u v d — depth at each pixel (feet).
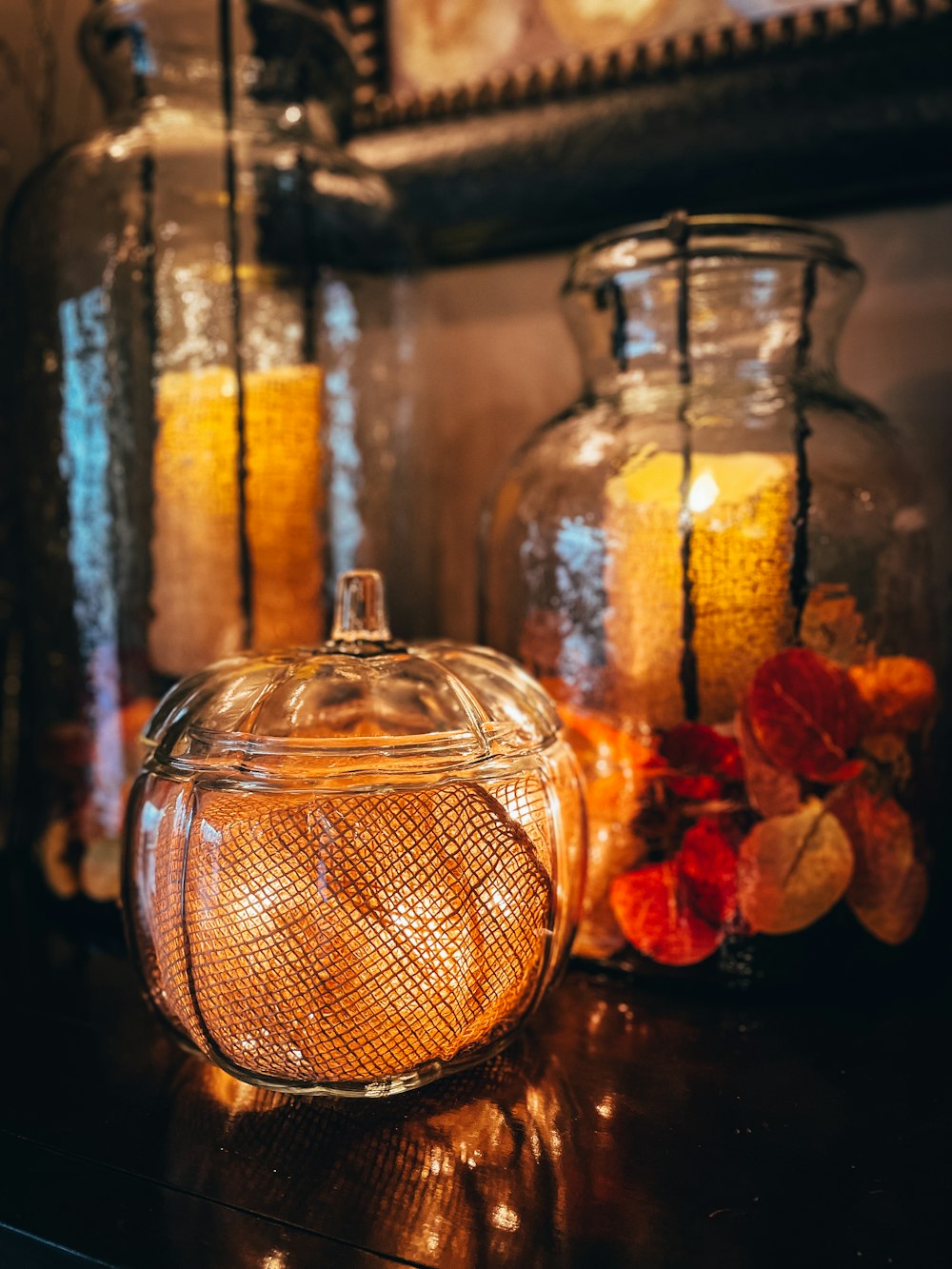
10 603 1.91
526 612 1.27
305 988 0.89
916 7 1.46
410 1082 0.95
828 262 1.23
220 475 1.38
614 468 1.18
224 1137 0.92
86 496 1.42
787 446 1.16
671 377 1.26
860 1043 1.08
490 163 1.73
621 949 1.20
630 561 1.16
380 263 1.61
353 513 1.57
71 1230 0.79
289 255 1.47
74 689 1.46
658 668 1.14
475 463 1.87
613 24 1.65
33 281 1.45
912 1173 0.85
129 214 1.38
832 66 1.51
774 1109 0.95
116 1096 0.99
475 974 0.93
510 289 1.82
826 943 1.14
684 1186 0.83
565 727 1.21
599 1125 0.92
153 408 1.37
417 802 0.91
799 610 1.12
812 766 1.11
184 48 1.47
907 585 1.21
